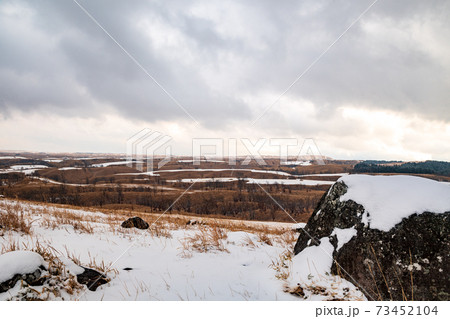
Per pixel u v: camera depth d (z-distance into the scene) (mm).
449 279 2705
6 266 2646
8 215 5574
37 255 2939
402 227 3078
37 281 2742
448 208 3016
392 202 3350
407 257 2936
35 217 7277
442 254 2811
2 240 4484
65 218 7543
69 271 3074
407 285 2848
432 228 2963
